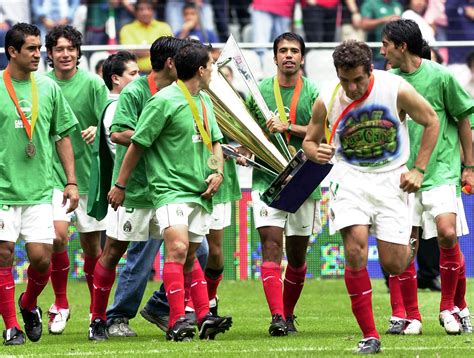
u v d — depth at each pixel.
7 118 26.89
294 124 30.73
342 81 23.19
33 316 28.39
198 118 26.86
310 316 35.31
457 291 30.30
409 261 27.17
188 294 28.84
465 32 55.47
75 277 48.25
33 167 27.16
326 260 48.94
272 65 48.38
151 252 29.95
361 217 23.86
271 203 27.12
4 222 26.78
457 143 29.70
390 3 55.47
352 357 22.94
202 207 27.14
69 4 54.75
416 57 29.28
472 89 49.28
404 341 26.83
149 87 28.62
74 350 25.42
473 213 48.59
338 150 24.14
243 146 30.77
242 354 23.70
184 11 54.94
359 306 23.77
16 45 26.89
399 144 23.89
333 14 55.44
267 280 29.52
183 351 24.52
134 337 29.53
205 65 27.06
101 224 32.56
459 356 23.25
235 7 55.81
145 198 28.19
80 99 32.59
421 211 29.58
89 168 32.47
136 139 26.55
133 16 54.41
